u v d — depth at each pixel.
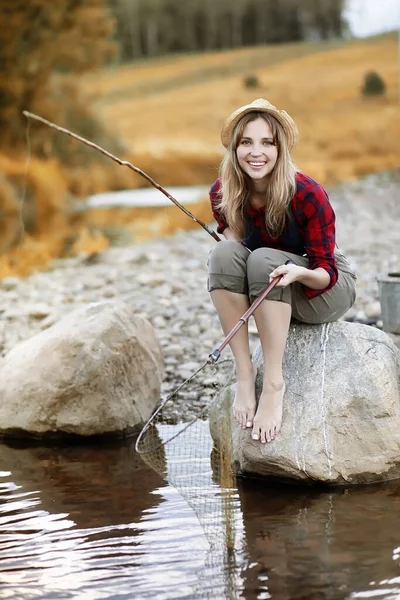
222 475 4.98
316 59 40.28
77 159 21.47
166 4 51.41
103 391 5.95
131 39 49.44
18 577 3.88
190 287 10.26
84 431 5.94
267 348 4.80
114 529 4.38
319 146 26.69
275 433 4.84
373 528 4.23
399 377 5.05
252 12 53.16
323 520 4.36
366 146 26.39
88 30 20.39
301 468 4.77
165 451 5.54
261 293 4.73
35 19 19.38
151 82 39.16
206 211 17.55
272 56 41.50
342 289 5.03
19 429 6.03
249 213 4.99
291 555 3.97
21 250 13.80
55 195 18.14
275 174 4.75
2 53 19.27
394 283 6.23
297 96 34.47
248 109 4.77
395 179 21.25
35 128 19.92
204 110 34.53
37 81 19.83
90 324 6.09
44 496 4.90
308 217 4.82
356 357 4.97
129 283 10.59
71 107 21.70
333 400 4.86
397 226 14.58
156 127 32.09
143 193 21.41
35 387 6.00
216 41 52.72
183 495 4.78
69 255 13.49
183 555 4.04
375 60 38.78
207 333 8.15
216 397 5.58
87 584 3.79
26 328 8.62
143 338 6.36
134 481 5.09
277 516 4.43
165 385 6.87
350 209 16.72
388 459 4.87
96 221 17.00
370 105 31.98
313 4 52.38
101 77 23.73
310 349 5.04
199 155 24.94
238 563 3.92
